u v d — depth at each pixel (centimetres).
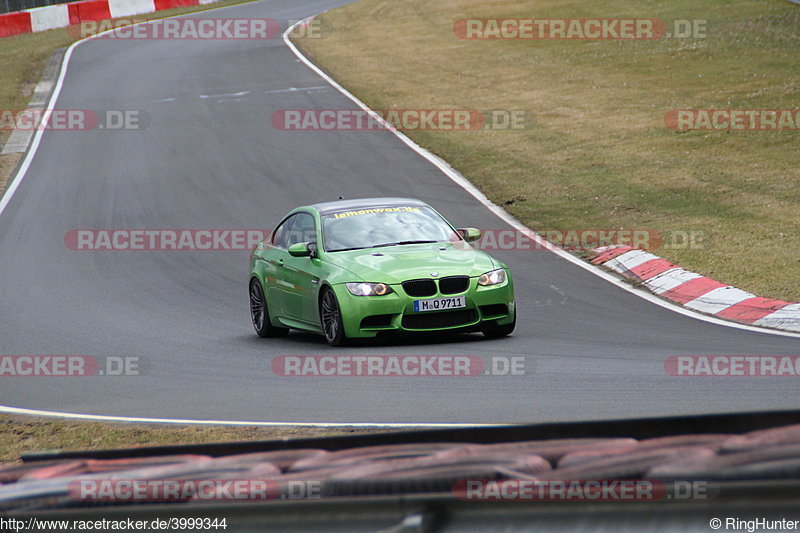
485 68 11694
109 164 8262
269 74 11969
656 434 662
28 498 695
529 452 654
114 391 2961
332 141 8612
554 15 14650
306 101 10344
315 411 2455
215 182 7488
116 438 2316
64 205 7094
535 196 6550
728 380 2491
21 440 2411
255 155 8244
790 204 5609
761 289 3934
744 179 6375
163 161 8238
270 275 3841
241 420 2403
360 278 3353
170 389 2925
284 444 768
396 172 7475
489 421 2184
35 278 5319
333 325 3422
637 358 2895
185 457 765
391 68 12119
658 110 8800
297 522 607
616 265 4784
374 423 2242
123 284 5103
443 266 3391
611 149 7694
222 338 3812
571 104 9494
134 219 6638
